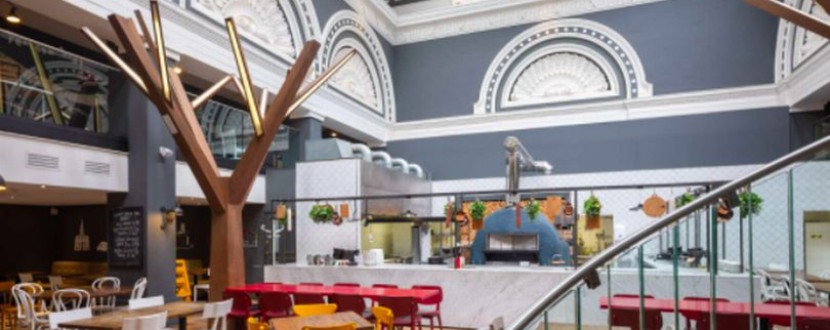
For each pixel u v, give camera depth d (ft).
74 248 37.11
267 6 32.86
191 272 35.96
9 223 35.17
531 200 24.89
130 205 25.32
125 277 25.07
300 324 14.60
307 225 32.32
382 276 24.85
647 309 13.70
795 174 20.36
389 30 47.44
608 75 41.32
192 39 26.40
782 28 35.83
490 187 43.55
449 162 45.24
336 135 45.14
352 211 30.83
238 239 21.43
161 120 26.14
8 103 22.22
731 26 38.01
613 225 38.73
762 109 36.68
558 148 41.88
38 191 25.77
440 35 46.52
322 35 37.24
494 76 44.65
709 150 37.73
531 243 26.96
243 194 21.40
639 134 39.73
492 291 22.82
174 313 16.43
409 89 47.34
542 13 43.37
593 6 41.83
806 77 32.12
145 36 20.75
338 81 39.81
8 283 28.73
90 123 25.99
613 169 40.06
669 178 38.52
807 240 20.97
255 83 30.83
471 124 44.86
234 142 33.45
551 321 15.58
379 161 37.81
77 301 26.68
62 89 24.79
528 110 42.98
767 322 12.19
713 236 8.69
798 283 17.93
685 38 39.19
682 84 38.93
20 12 25.26
